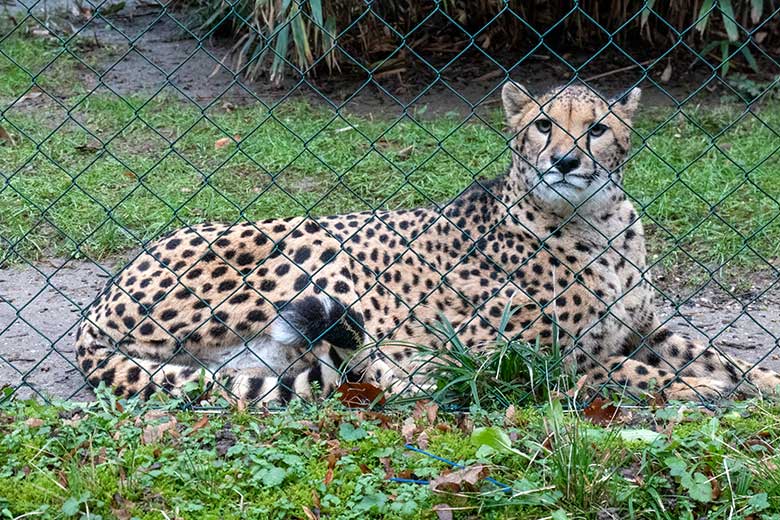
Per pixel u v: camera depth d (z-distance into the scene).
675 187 8.70
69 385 5.67
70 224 8.02
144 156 9.42
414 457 4.55
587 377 5.76
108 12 13.08
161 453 4.47
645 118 10.29
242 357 5.78
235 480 4.36
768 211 8.30
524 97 6.09
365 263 5.95
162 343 5.71
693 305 7.21
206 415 4.89
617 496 4.20
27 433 4.57
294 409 4.95
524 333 5.73
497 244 5.98
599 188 5.65
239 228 5.95
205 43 12.35
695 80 11.45
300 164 9.24
